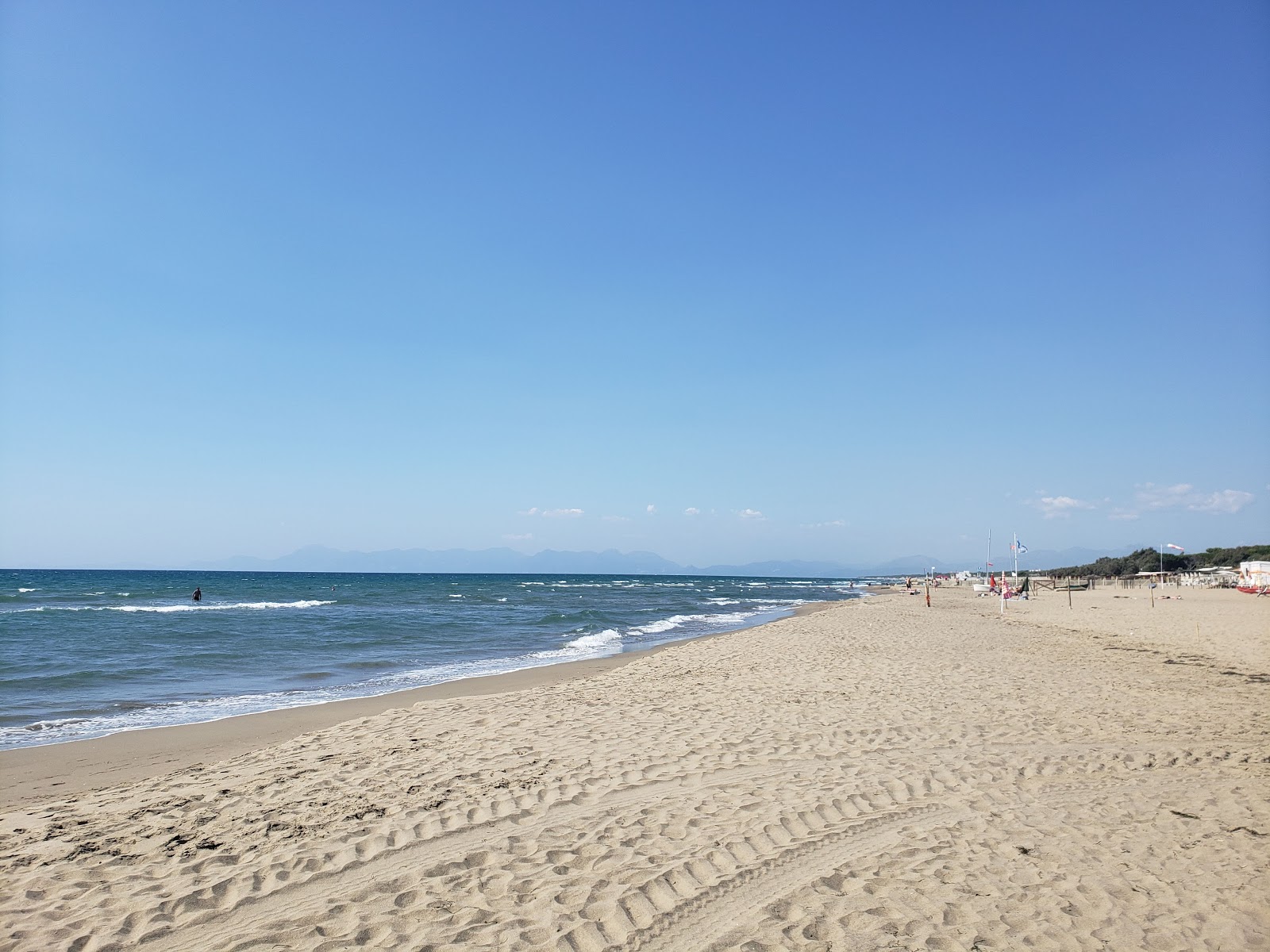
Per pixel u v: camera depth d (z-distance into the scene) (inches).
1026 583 2159.2
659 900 181.0
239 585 3223.4
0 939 161.6
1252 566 2017.7
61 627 1048.8
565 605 1889.8
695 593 3088.1
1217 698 452.1
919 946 161.9
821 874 196.7
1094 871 200.7
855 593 3161.9
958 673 550.3
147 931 165.9
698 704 427.5
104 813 249.1
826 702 430.9
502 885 188.7
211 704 502.3
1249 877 197.5
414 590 2881.4
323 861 203.5
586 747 324.5
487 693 548.4
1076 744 333.7
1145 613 1285.7
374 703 504.1
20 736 401.7
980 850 213.8
